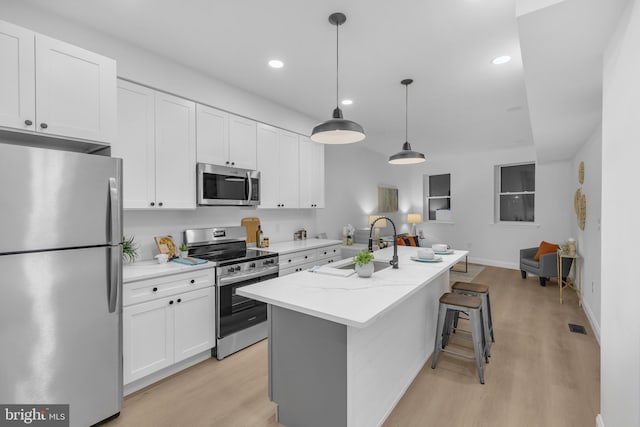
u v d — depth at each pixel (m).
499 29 2.17
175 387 2.26
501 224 6.52
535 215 6.13
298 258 3.60
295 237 4.44
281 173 3.71
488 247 6.69
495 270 6.20
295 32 2.23
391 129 4.74
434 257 2.71
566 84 2.08
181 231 3.04
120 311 1.91
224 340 2.71
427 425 1.88
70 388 1.72
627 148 1.29
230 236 3.37
